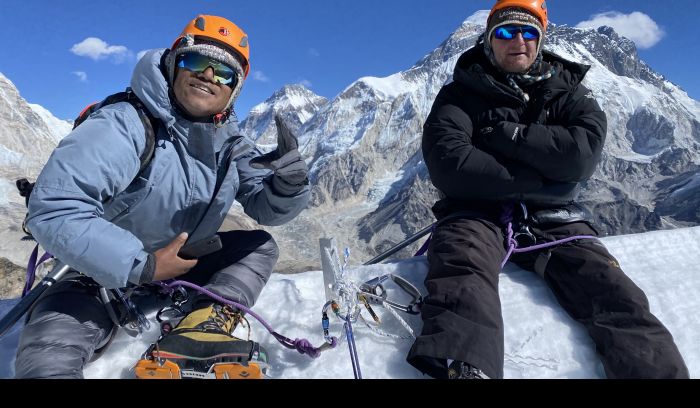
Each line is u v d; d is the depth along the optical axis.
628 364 1.31
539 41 1.84
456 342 1.28
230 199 1.52
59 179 1.18
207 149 1.40
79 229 1.16
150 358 1.23
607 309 1.46
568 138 1.67
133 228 1.41
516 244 1.70
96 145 1.22
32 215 1.17
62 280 1.40
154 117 1.36
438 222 1.80
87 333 1.31
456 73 1.93
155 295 1.59
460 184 1.75
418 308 1.59
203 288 1.46
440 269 1.54
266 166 1.42
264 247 1.64
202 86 1.35
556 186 1.76
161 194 1.37
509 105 1.86
